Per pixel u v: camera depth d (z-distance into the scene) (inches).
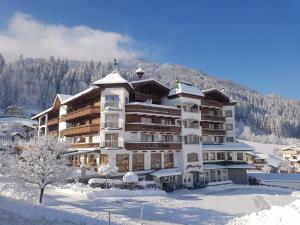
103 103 1898.4
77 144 2108.8
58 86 7140.8
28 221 665.6
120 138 1851.6
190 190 1967.3
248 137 7244.1
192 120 2220.7
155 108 1984.5
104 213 1059.9
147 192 1582.2
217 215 1173.7
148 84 2149.4
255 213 1008.2
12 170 1125.1
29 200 1121.4
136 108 1903.3
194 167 2144.4
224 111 2664.9
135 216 1064.8
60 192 1435.8
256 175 2999.5
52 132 2728.8
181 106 2151.8
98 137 1964.8
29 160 1130.7
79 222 743.7
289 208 944.3
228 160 2497.5
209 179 2295.8
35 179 1107.9
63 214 791.1
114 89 1909.4
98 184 1573.6
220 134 2519.7
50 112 2859.3
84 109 2026.3
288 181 2568.9
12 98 6284.5
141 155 1934.1
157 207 1269.7
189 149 2142.0
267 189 2064.5
